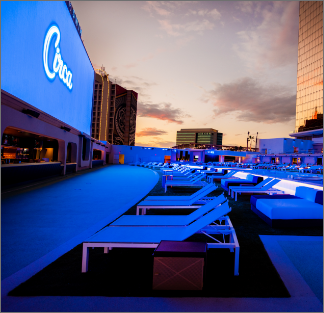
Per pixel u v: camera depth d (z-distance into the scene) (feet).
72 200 20.24
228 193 25.08
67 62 52.03
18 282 6.93
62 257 8.73
